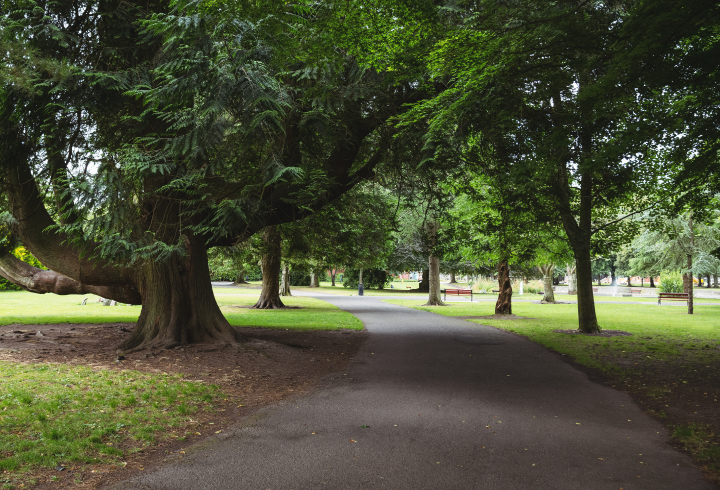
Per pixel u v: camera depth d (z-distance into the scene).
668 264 33.47
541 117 11.10
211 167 9.03
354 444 5.19
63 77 8.14
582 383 8.60
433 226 28.19
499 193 15.52
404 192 15.34
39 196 10.91
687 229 26.41
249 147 9.28
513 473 4.46
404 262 46.34
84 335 13.06
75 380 7.54
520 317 21.89
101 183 7.96
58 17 9.31
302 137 11.53
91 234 8.27
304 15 6.89
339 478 4.27
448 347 12.67
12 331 12.80
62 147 9.34
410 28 6.85
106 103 9.22
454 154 11.66
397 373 9.29
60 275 12.36
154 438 5.27
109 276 11.32
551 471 4.53
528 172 10.19
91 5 9.41
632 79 6.82
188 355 10.11
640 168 13.52
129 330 14.13
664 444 5.36
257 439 5.33
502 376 9.12
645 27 6.13
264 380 8.52
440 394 7.60
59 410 5.94
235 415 6.35
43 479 4.08
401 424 5.96
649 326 18.09
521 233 16.95
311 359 10.66
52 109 8.73
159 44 9.58
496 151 12.29
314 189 9.93
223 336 11.32
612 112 9.59
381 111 11.41
